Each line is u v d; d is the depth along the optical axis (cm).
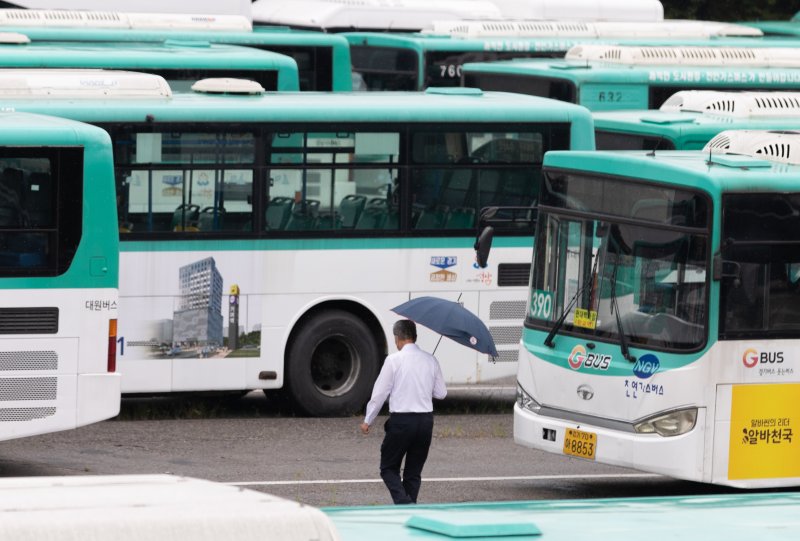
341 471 3444
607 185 3164
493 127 4256
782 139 3241
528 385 3256
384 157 4147
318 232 4094
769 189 3005
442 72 6888
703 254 2975
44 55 4812
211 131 3972
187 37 5822
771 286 3011
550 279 3259
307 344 4097
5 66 4766
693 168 3025
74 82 3888
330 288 4116
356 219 4131
